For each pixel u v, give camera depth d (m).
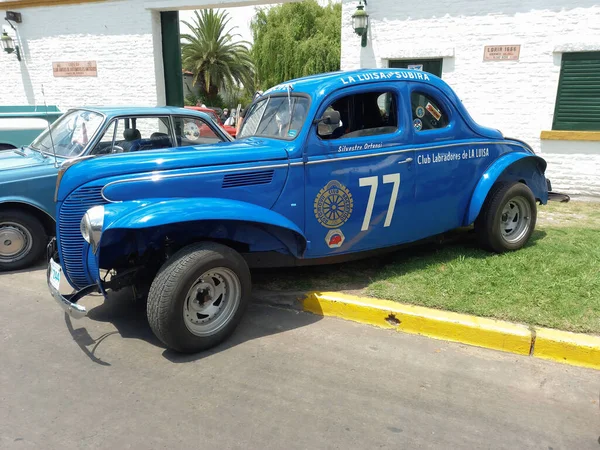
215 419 2.88
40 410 2.95
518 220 5.42
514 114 8.63
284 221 3.94
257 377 3.32
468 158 4.99
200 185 3.77
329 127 4.20
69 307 3.51
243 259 3.79
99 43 11.02
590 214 7.32
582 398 3.12
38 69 11.70
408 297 4.21
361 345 3.76
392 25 9.03
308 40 27.33
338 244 4.40
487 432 2.78
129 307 4.47
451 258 5.19
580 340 3.53
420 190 4.70
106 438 2.70
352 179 4.29
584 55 8.01
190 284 3.44
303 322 4.14
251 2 9.98
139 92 10.95
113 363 3.49
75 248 3.82
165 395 3.11
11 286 4.97
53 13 11.19
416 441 2.70
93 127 5.66
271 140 4.32
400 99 4.50
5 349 3.68
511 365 3.50
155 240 3.71
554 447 2.66
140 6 10.43
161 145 6.03
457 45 8.70
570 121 8.32
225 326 3.72
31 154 5.96
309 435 2.74
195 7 10.25
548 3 8.04
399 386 3.23
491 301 4.10
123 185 3.64
